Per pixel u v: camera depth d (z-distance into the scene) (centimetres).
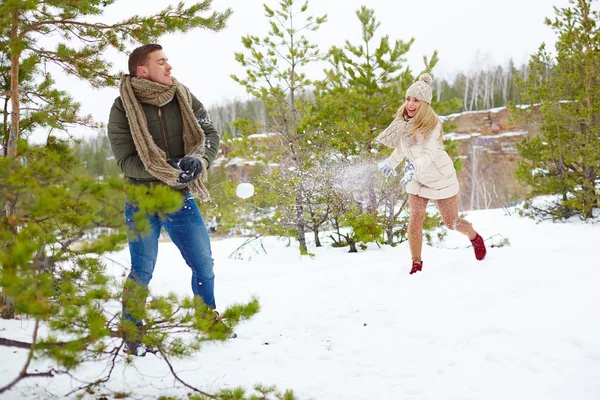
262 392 229
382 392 240
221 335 215
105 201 198
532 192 1027
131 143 300
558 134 992
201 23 403
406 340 306
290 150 703
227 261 636
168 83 306
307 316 364
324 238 770
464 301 360
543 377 243
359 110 784
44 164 213
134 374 254
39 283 188
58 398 219
